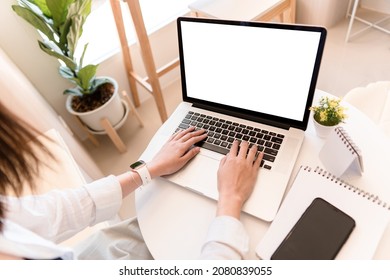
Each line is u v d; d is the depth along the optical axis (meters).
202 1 1.50
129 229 0.77
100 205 0.65
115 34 1.68
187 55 0.76
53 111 1.40
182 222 0.62
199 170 0.69
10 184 0.45
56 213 0.59
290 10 1.55
